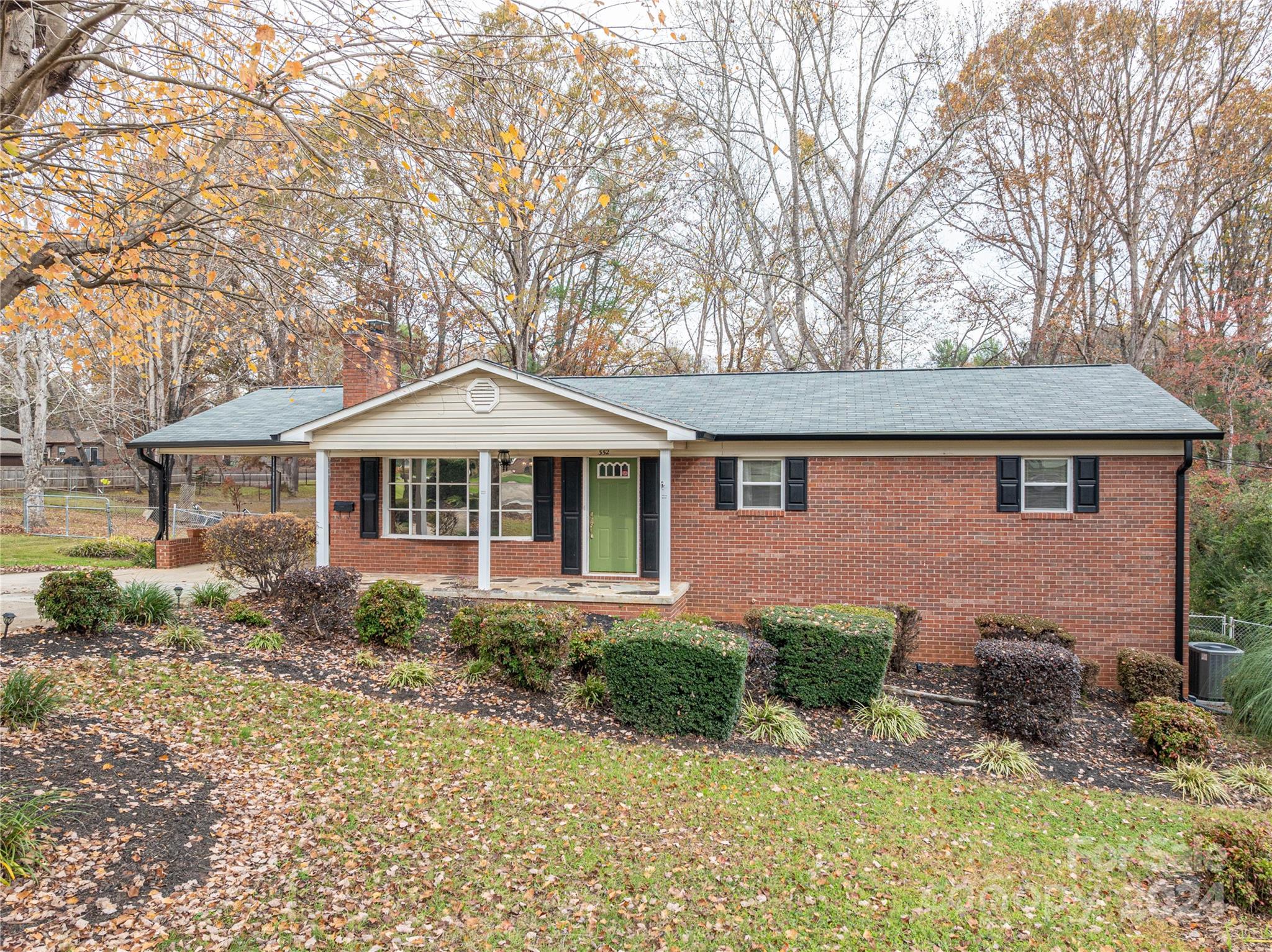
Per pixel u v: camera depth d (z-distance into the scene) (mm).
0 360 23344
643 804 6316
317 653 9492
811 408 13266
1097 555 11492
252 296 7773
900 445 12117
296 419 15594
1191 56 22391
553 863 5223
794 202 24922
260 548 11578
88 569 9516
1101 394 12500
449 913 4535
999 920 4934
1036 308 26531
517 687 8852
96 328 11422
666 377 16078
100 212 6484
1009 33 23328
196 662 8641
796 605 12242
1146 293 24094
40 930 3877
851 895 5133
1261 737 9305
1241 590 13602
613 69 8328
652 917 4703
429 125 6258
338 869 4883
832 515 12438
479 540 12359
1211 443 21641
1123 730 9359
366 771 6410
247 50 5320
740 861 5496
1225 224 24812
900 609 11406
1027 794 7281
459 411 12281
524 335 24344
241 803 5547
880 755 8039
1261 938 4801
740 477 12852
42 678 6922
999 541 11820
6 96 5180
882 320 29109
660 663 7977
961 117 23609
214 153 7320
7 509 27469
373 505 14547
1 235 5977
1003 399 12711
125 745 6102
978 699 9297
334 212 8859
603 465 13766
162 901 4273
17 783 5043
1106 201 23844
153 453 17422
